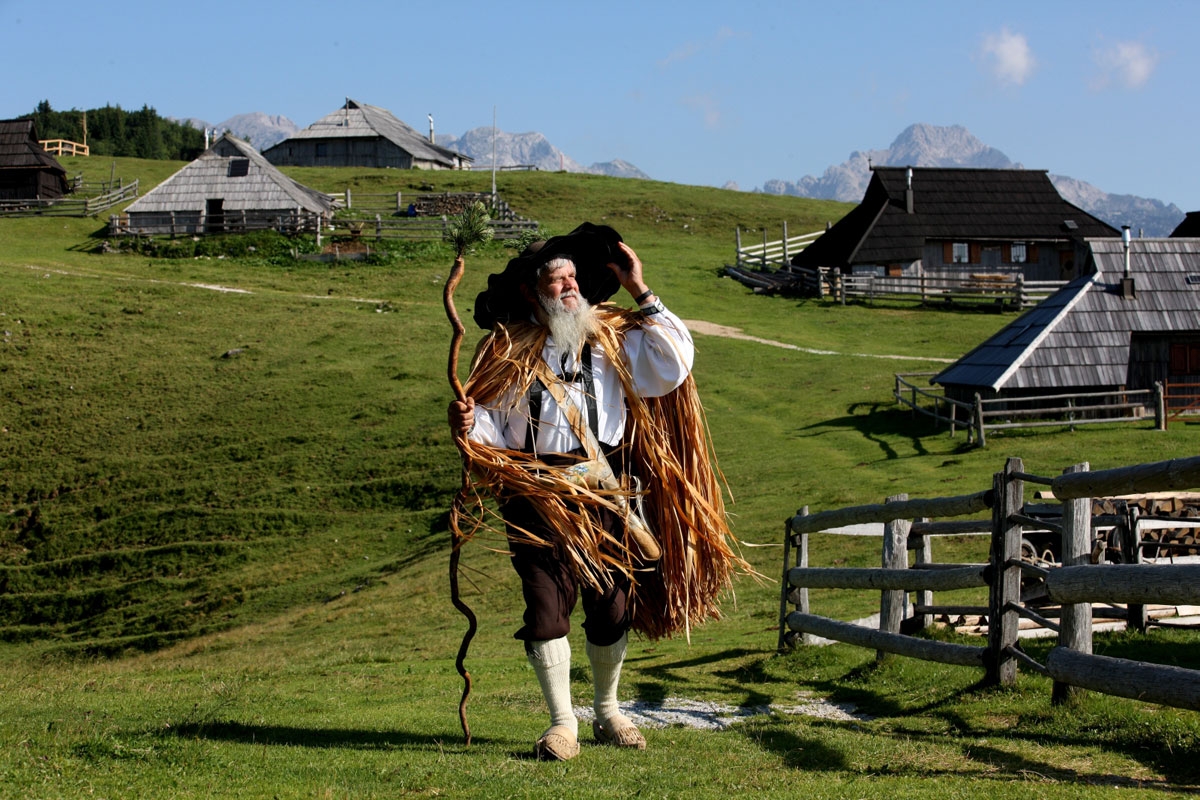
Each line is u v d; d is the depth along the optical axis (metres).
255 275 57.09
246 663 15.98
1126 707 6.52
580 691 8.52
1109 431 28.70
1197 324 31.86
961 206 60.09
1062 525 6.99
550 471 5.83
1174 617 10.05
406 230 64.69
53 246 64.31
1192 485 5.69
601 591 5.92
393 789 4.92
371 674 11.81
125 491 32.03
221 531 29.48
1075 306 31.94
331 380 39.53
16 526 30.72
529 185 89.50
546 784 5.04
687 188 95.44
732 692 8.37
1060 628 6.73
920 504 8.43
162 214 66.44
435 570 23.94
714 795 4.90
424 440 33.88
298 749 6.02
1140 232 37.03
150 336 44.75
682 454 6.46
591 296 6.45
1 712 8.01
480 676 10.78
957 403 29.28
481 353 6.10
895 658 8.72
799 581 9.95
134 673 15.13
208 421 36.34
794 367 40.38
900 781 5.24
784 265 62.34
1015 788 5.02
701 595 6.47
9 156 76.06
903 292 56.28
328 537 28.73
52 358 41.59
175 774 5.20
